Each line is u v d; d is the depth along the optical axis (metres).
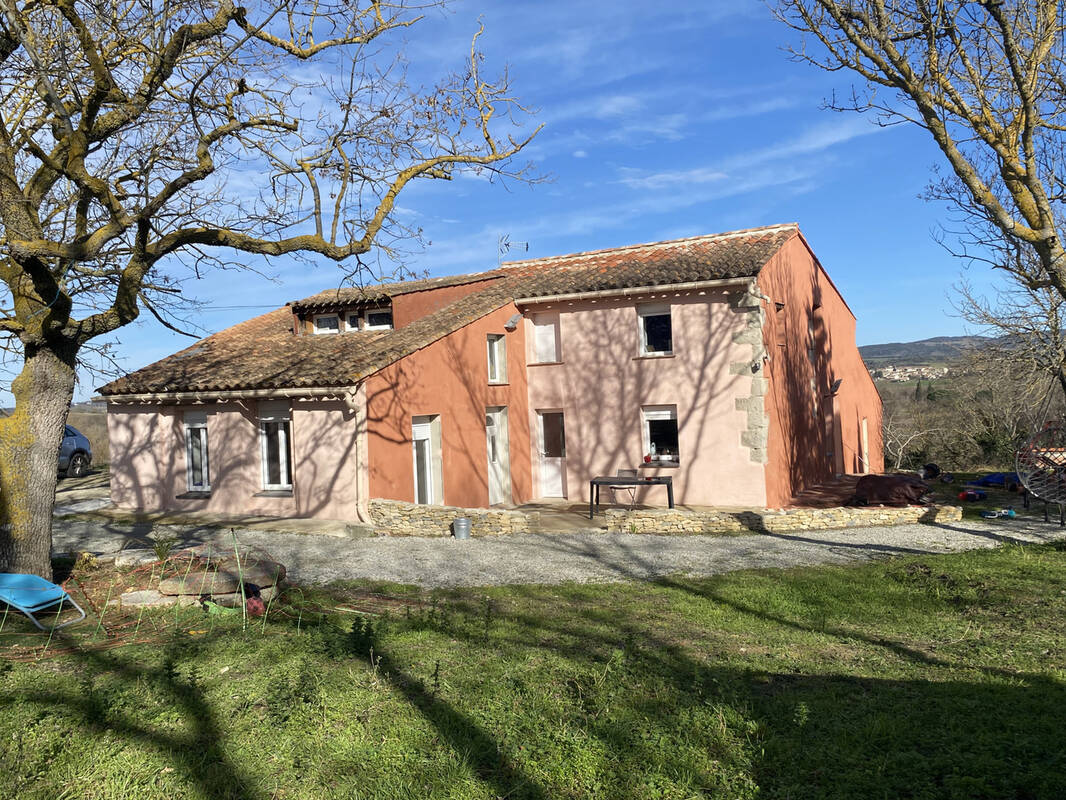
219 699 5.78
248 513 16.53
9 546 9.28
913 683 5.92
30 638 7.63
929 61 9.66
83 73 9.46
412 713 5.48
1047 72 9.89
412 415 16.12
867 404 29.86
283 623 8.02
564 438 20.05
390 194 10.41
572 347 19.67
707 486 17.86
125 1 9.38
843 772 4.50
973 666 6.32
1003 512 15.41
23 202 9.12
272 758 4.89
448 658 6.70
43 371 9.53
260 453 16.55
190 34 9.12
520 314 19.89
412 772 4.69
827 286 24.81
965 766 4.47
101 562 11.47
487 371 18.73
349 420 15.05
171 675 6.11
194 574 8.93
